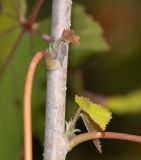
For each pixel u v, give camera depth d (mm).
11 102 426
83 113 285
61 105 280
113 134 281
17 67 423
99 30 440
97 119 284
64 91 281
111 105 479
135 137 281
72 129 281
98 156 527
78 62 449
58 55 276
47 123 281
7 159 422
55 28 281
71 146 280
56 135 280
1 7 409
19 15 409
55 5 282
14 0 407
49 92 280
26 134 262
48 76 280
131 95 481
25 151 261
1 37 415
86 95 477
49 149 280
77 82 465
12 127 426
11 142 424
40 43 414
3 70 424
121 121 529
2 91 426
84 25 440
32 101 425
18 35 414
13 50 418
